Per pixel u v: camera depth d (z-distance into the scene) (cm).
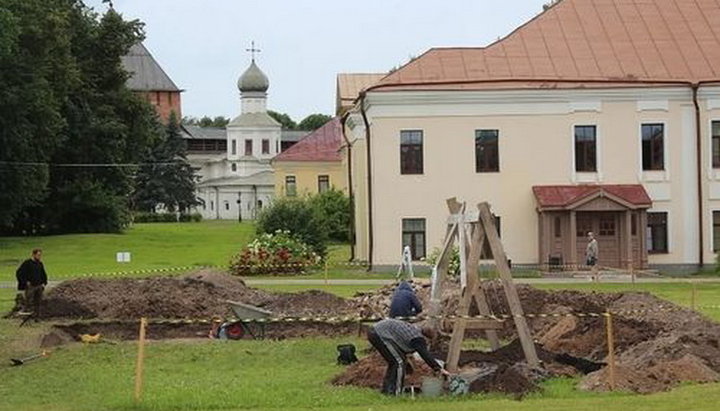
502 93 5419
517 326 1917
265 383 1877
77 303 3072
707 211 5512
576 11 5912
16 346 2473
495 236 1912
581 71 5550
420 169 5441
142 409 1653
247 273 5269
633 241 5381
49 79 7744
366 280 4862
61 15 7575
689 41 5759
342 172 9588
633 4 5962
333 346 2405
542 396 1681
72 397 1783
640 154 5478
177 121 13975
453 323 1975
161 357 2272
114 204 9069
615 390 1708
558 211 5322
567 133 5459
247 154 15450
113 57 9069
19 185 7381
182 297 3094
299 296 3108
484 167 5456
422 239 5444
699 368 1831
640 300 2784
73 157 8819
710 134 5509
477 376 1766
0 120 7088
